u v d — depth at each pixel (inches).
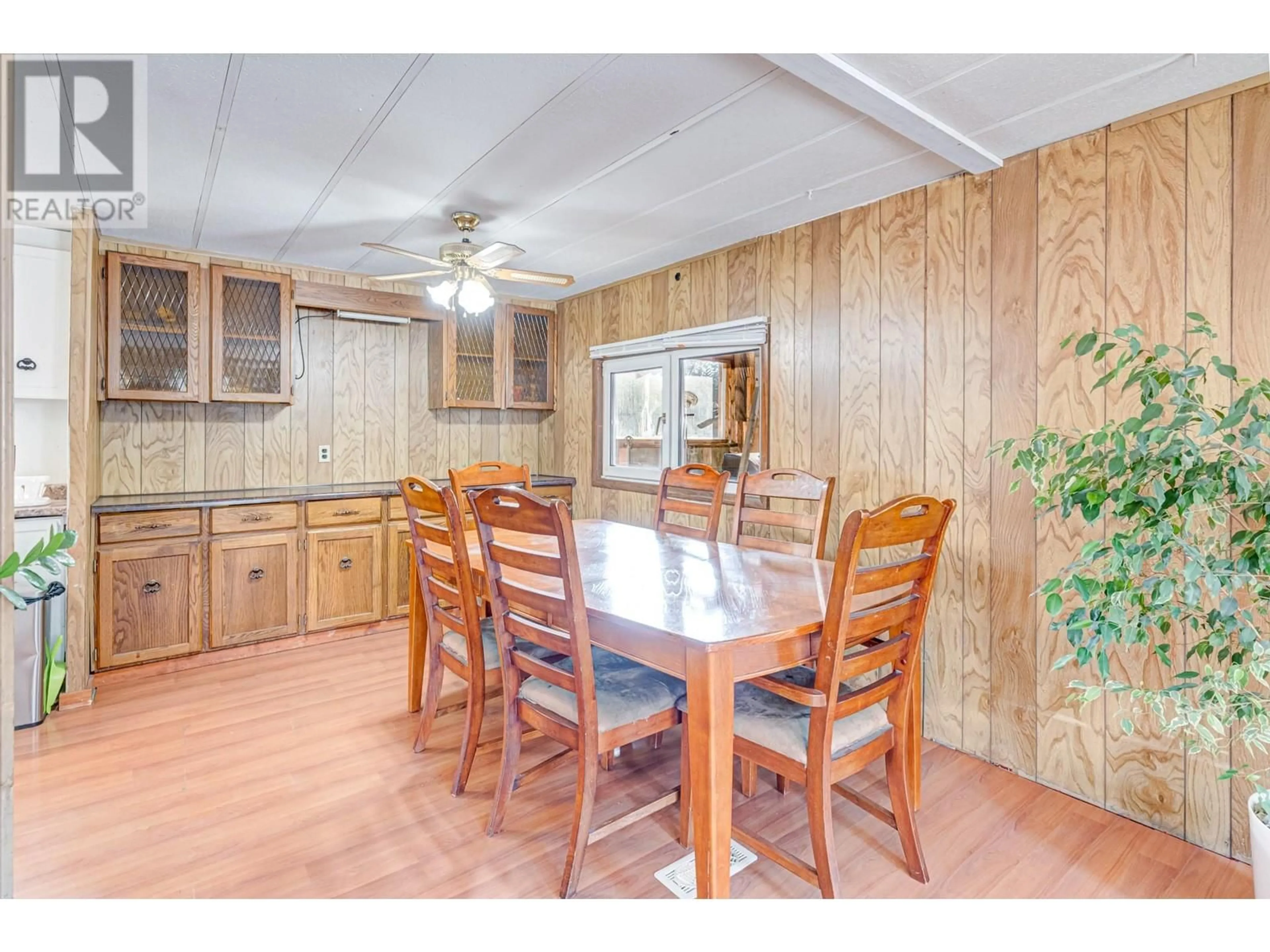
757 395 137.4
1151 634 80.5
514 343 188.2
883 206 110.9
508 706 77.2
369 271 158.4
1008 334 94.5
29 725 104.3
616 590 75.3
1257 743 62.6
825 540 100.5
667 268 156.8
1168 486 63.9
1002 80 73.3
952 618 101.7
